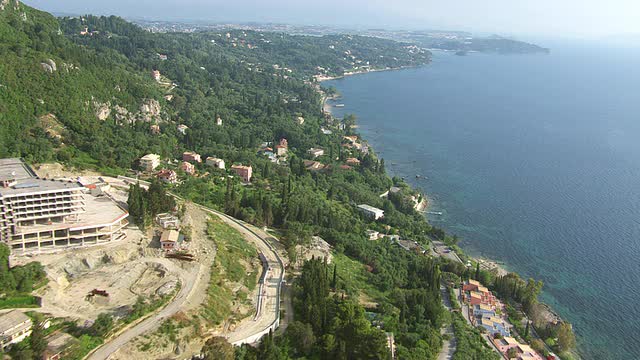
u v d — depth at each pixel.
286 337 151.25
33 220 163.88
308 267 190.50
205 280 165.00
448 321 197.50
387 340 155.75
